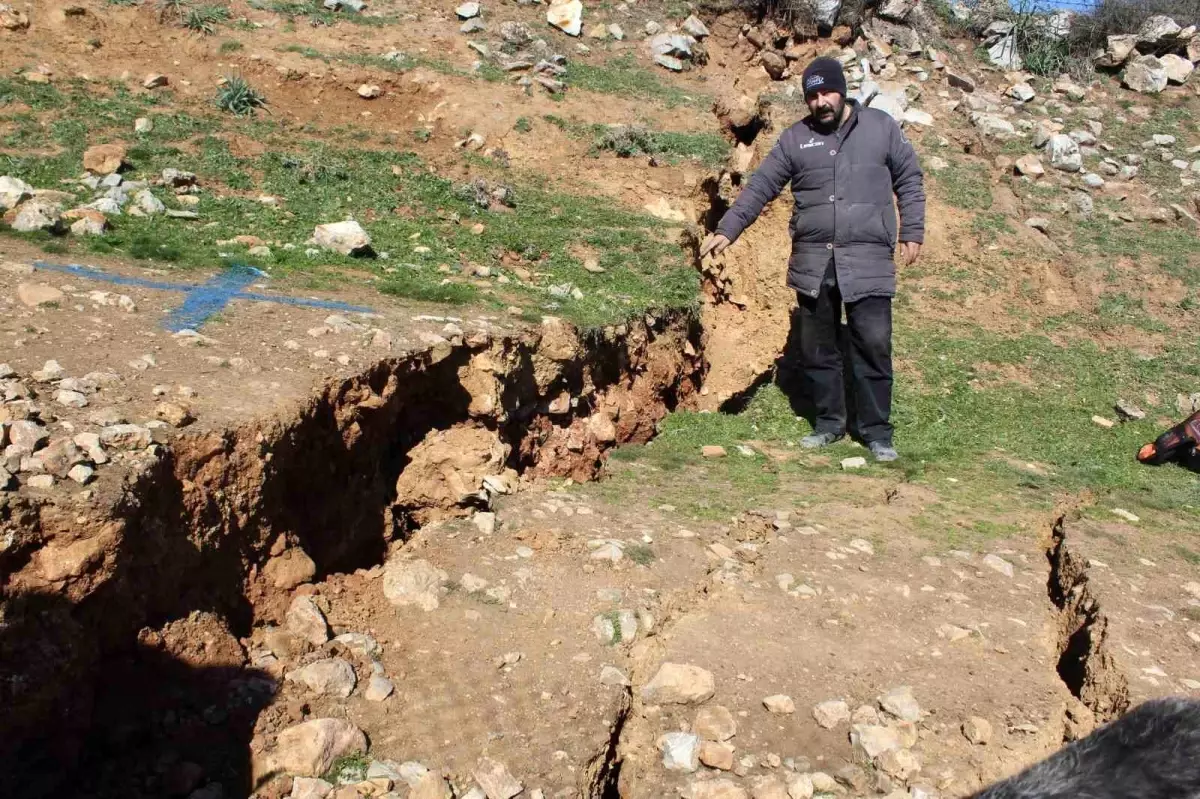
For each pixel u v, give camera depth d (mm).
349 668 3760
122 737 3299
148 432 3824
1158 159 12133
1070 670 4633
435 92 10586
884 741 3740
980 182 11164
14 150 8102
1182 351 9055
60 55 9789
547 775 3406
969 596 5004
